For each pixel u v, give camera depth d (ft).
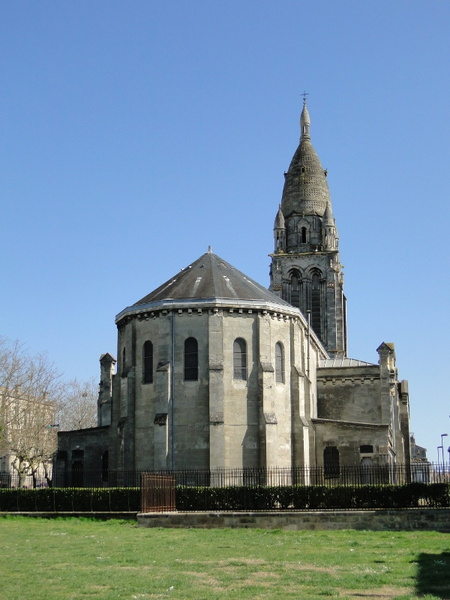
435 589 72.69
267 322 219.00
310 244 390.63
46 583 77.87
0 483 220.84
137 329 222.48
